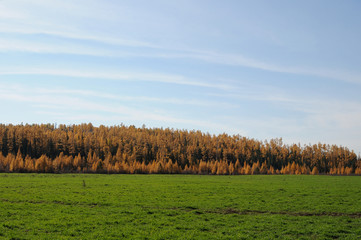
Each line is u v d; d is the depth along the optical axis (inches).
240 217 1267.2
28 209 1317.7
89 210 1339.8
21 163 5093.5
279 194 1966.0
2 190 1919.3
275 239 966.4
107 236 958.4
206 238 962.1
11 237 915.4
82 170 5836.6
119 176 3959.2
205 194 1924.2
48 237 928.3
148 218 1218.0
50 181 2679.6
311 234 1034.1
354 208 1478.8
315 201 1676.9
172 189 2191.2
